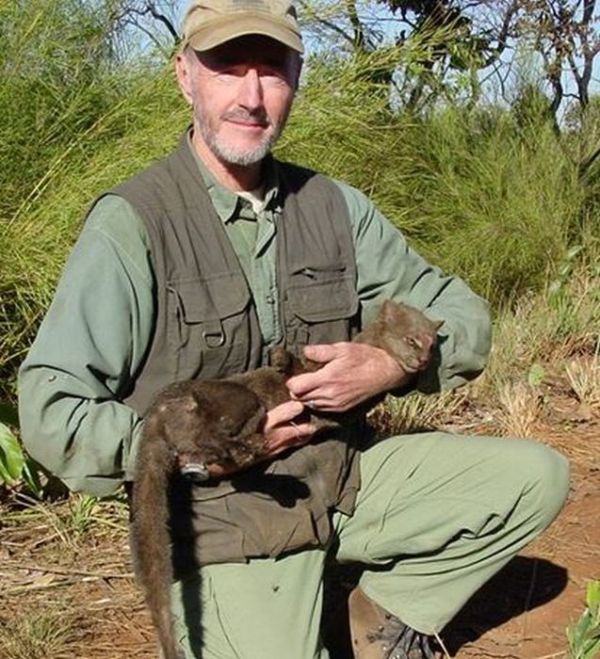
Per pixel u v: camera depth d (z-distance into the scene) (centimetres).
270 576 189
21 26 338
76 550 259
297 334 195
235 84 187
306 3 418
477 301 221
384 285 213
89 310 177
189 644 190
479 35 541
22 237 296
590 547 265
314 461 194
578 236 518
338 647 222
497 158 497
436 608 208
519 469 201
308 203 202
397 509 205
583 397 376
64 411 173
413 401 349
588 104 565
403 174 446
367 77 435
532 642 223
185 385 174
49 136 329
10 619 226
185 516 188
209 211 189
